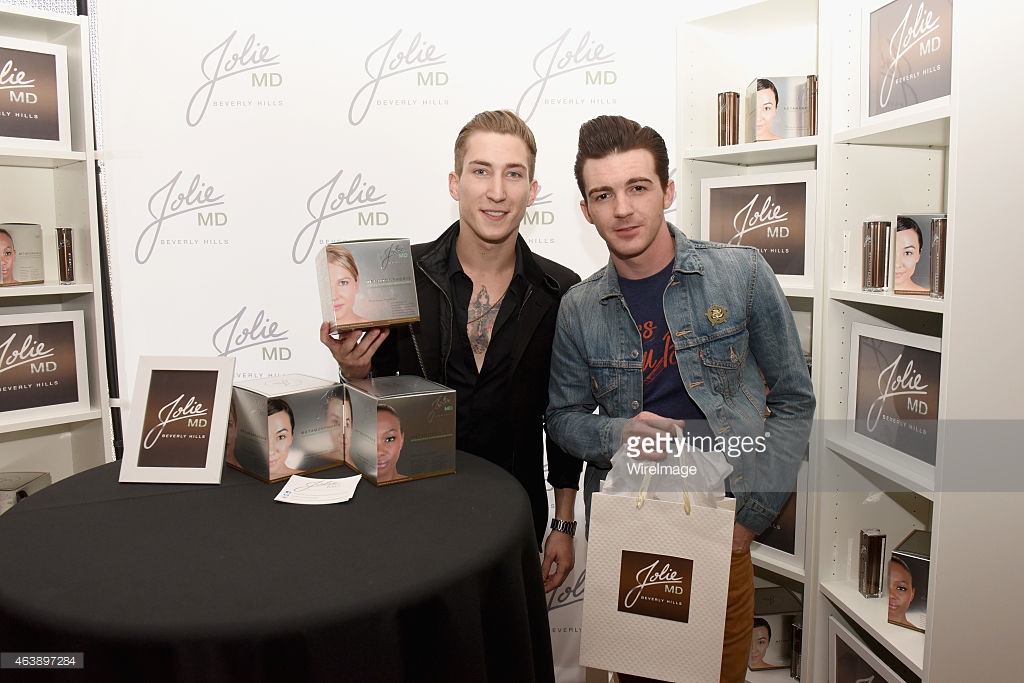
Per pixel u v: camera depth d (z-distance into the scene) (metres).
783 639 2.11
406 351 1.58
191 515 1.15
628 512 1.24
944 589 1.44
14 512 1.16
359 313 1.34
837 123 1.75
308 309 2.42
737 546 1.39
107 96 2.33
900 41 1.56
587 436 1.39
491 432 1.62
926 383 1.55
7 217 2.33
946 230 1.44
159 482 1.29
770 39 2.19
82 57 2.19
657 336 1.39
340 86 2.34
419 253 1.62
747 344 1.39
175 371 1.33
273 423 1.27
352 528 1.10
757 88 1.97
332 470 1.35
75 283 2.30
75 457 2.52
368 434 1.28
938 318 1.88
